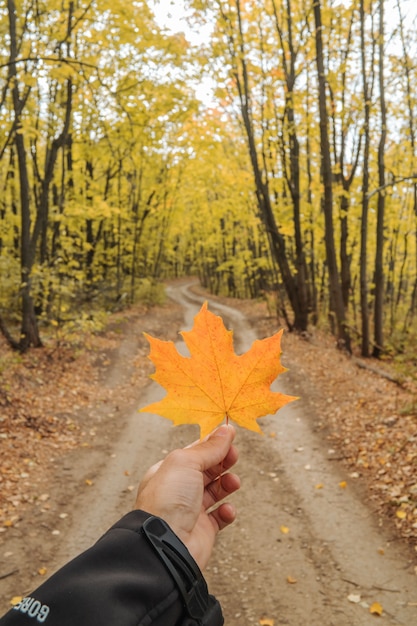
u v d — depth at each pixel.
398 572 4.09
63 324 12.12
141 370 12.03
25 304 10.48
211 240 30.55
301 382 10.12
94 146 13.30
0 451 6.18
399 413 7.25
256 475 6.27
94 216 11.45
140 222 21.47
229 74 12.72
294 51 13.34
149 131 12.89
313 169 16.64
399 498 5.13
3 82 9.76
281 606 3.80
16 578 4.11
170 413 0.85
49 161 10.53
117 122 12.54
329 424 7.75
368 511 5.10
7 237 14.62
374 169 14.66
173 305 26.83
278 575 4.20
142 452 7.08
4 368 8.64
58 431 7.41
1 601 3.82
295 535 4.81
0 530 4.72
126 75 11.04
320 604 3.80
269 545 4.66
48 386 9.11
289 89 12.73
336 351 13.35
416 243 20.00
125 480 6.12
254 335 16.88
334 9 11.47
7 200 16.80
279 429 7.86
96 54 10.35
